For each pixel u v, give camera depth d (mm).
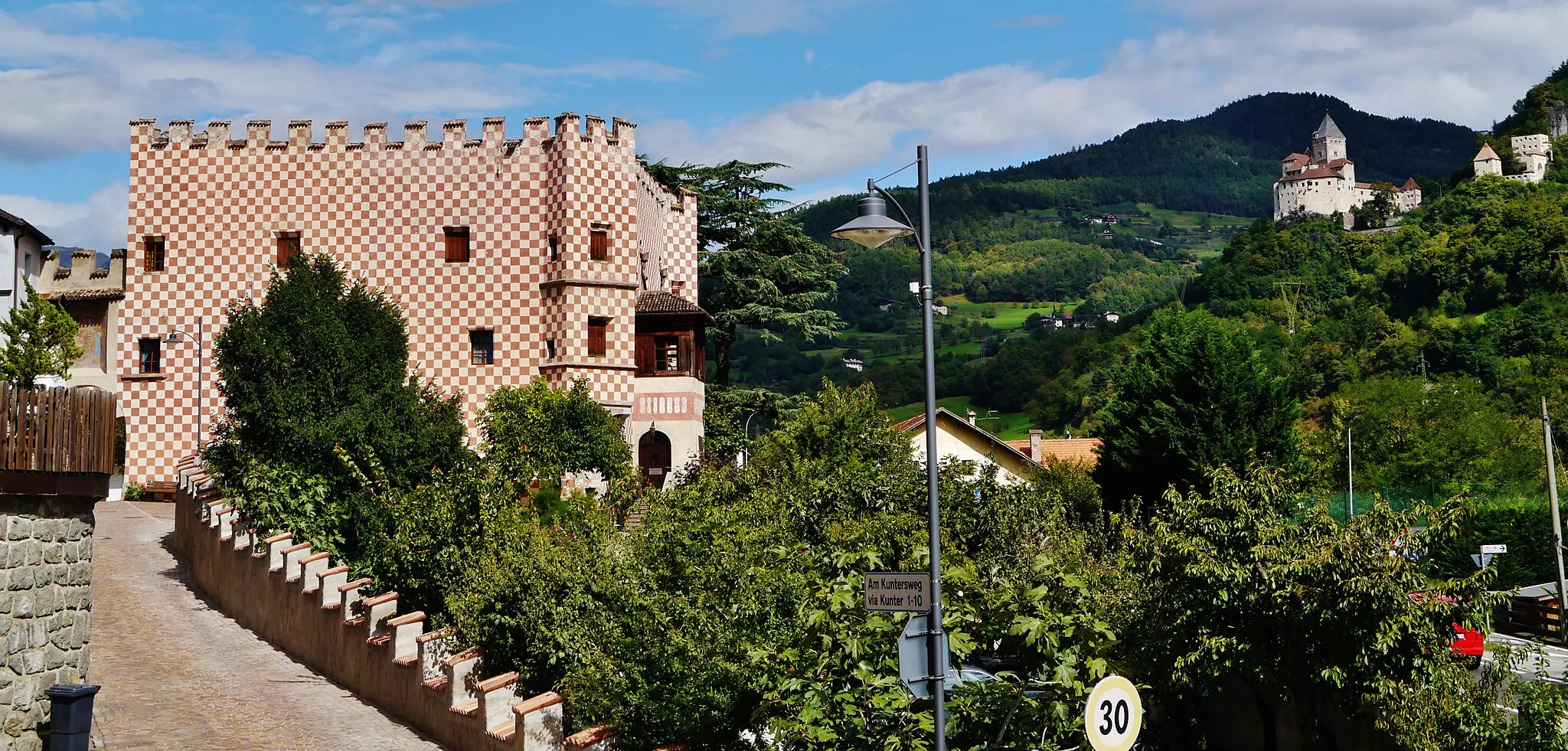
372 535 36938
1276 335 185250
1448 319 181125
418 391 43656
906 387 196000
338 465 39344
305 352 40781
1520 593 54281
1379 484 93938
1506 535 57938
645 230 62438
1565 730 26969
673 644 24172
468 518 33125
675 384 58812
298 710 29188
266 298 43125
